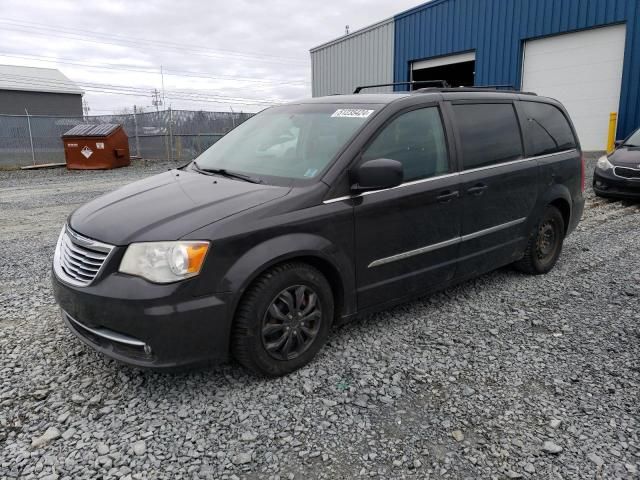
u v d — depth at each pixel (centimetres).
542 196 477
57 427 260
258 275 288
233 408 278
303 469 232
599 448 246
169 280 263
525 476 228
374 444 250
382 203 340
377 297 352
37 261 559
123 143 1755
